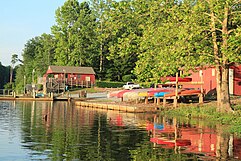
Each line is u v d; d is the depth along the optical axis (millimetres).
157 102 37719
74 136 18344
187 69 24266
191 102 36469
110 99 54062
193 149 14648
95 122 25609
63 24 92375
